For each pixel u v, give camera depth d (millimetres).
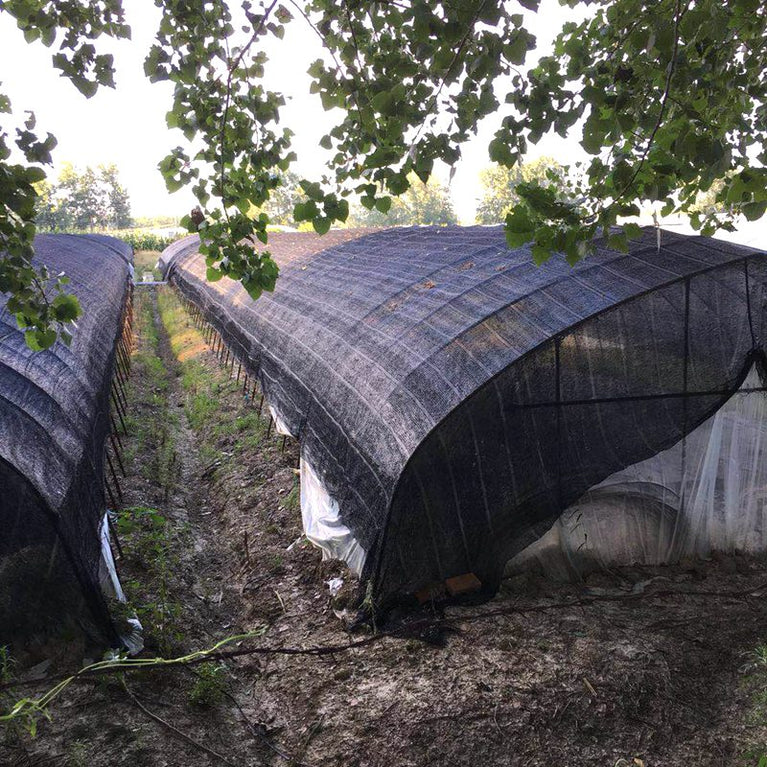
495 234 10070
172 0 3500
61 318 3830
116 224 135625
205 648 6246
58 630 5543
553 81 3309
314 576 7316
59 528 5387
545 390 6336
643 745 4801
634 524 7004
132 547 7723
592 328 6348
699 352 6641
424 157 3451
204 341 19203
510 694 5227
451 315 7461
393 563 6309
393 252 11680
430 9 3033
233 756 4949
